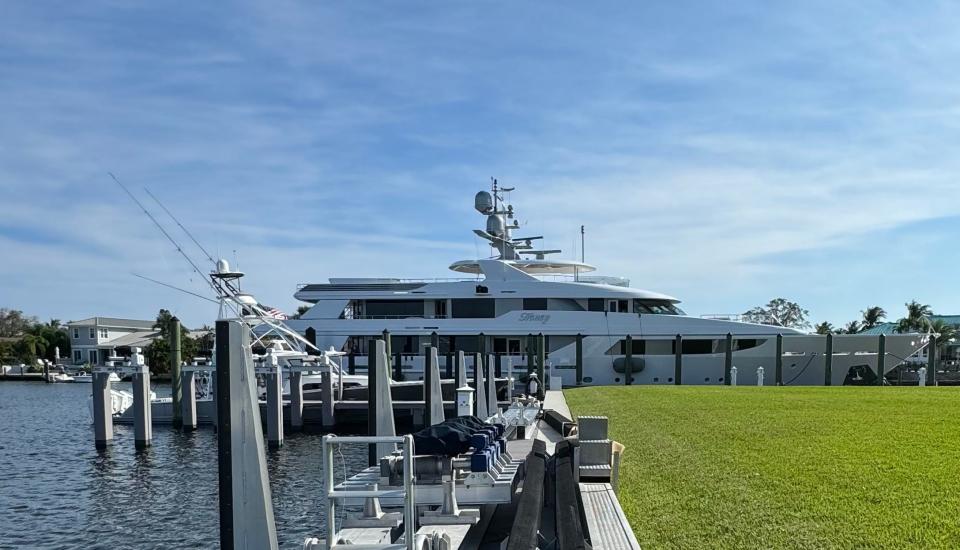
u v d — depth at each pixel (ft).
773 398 59.82
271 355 79.87
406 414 91.56
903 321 226.79
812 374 100.94
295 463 64.18
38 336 288.92
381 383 26.91
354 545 16.39
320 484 54.65
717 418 44.83
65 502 52.42
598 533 18.04
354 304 111.34
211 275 86.89
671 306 110.01
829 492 23.39
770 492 23.81
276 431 74.74
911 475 25.40
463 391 39.09
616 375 103.30
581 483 24.11
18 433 92.94
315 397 98.43
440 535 16.67
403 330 107.55
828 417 43.47
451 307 108.47
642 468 29.43
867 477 25.31
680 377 100.73
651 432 39.70
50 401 152.05
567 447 24.91
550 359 104.73
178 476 60.85
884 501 21.98
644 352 103.86
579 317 105.09
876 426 38.52
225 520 13.46
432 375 39.06
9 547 42.09
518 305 107.04
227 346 13.52
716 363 101.86
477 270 124.26
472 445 20.40
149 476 61.16
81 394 176.24
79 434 91.71
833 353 100.48
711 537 19.30
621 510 20.39
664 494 24.50
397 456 21.04
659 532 19.99
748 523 20.40
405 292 109.09
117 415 96.63
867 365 100.68
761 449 32.09
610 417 48.21
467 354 107.04
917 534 18.67
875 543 18.12
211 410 91.25
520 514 15.55
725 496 23.61
